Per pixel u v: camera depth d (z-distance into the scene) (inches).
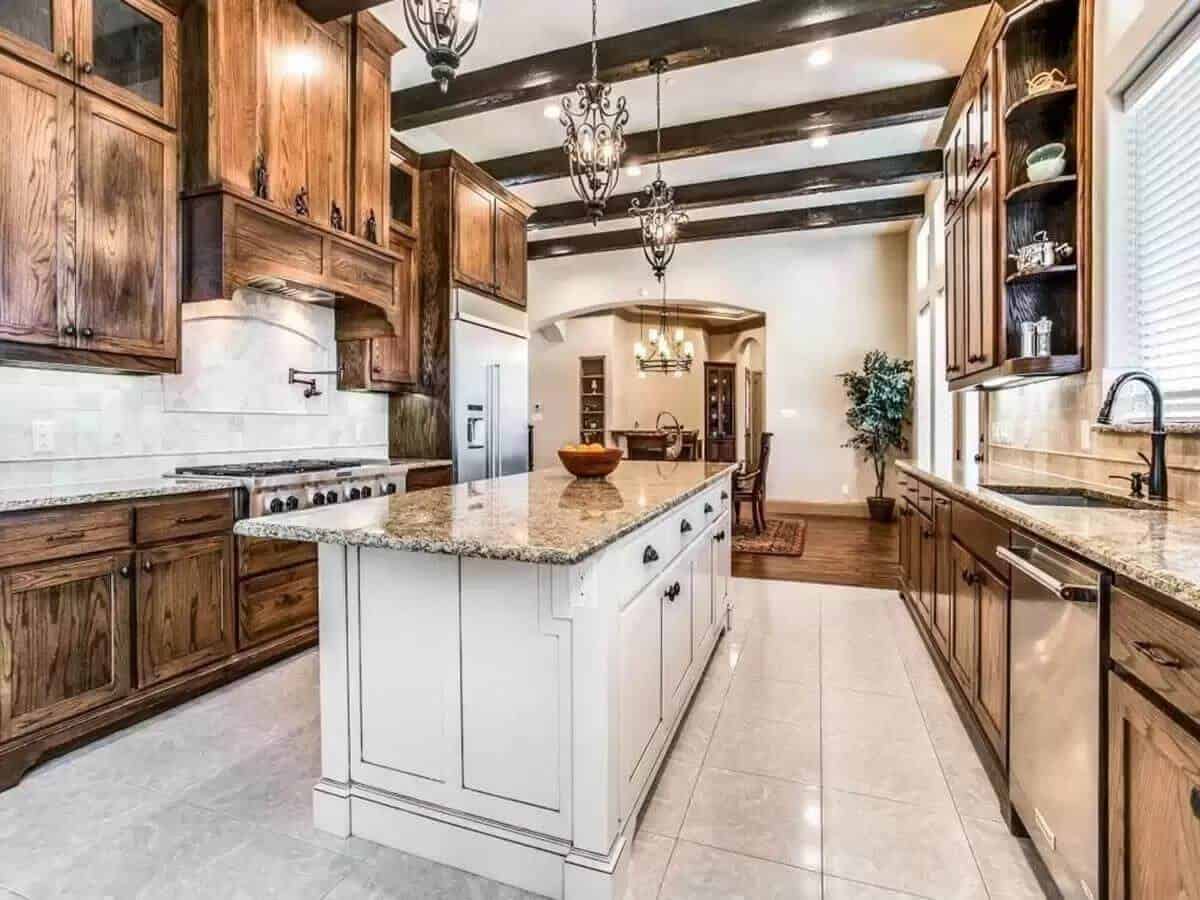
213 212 104.7
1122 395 90.0
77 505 85.0
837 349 301.0
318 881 61.3
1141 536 52.3
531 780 60.7
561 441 432.5
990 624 78.1
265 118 112.5
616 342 427.2
